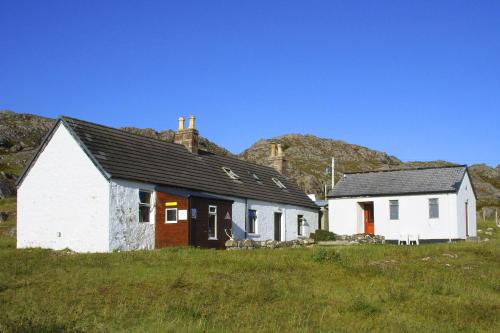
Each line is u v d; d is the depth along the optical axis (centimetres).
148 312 1503
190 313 1495
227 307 1580
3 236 4122
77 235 3020
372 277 2056
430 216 4191
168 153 3691
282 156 5159
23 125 10350
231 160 4400
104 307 1542
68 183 3083
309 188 8356
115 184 2986
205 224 3344
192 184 3509
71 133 3073
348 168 11212
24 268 2091
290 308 1600
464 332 1455
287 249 2870
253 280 1902
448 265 2330
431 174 4375
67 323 1372
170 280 1842
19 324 1345
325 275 2056
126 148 3341
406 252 2653
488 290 1934
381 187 4428
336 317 1541
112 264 2167
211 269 2066
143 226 3117
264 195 4159
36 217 3175
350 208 4509
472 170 11756
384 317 1566
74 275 1939
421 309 1650
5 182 6166
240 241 3089
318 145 13112
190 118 4050
